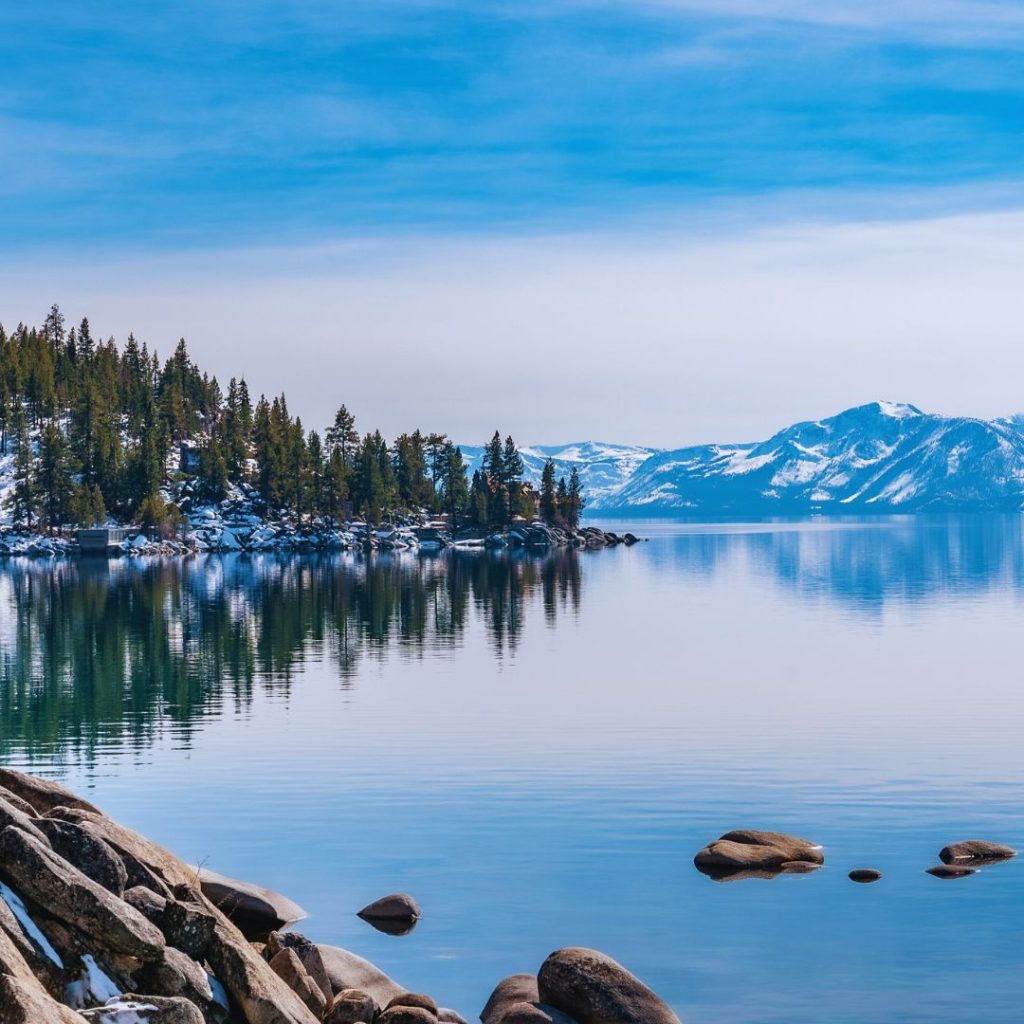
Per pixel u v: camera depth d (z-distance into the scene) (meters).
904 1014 23.61
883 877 31.53
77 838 20.52
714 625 103.19
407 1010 20.92
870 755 46.62
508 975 25.80
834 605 122.81
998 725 53.06
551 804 39.25
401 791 41.19
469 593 144.00
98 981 18.12
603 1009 21.72
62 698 63.84
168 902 19.88
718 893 30.52
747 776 43.09
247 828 36.69
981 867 32.22
